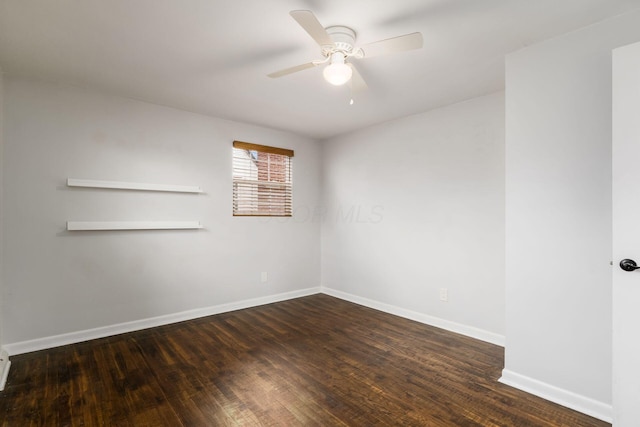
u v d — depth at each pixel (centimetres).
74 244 283
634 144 156
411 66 239
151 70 249
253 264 402
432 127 336
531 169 209
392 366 242
